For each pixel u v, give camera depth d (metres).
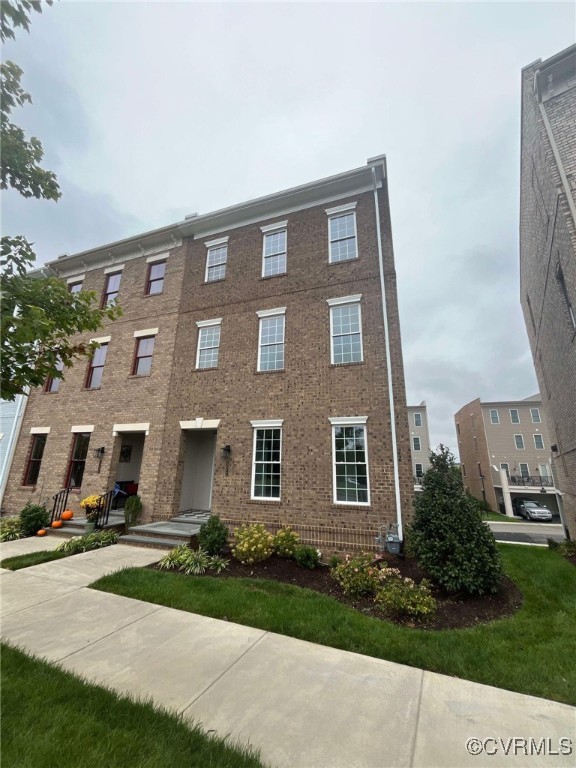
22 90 3.84
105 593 5.64
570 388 9.81
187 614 4.92
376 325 9.60
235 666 3.62
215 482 10.07
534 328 14.41
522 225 12.26
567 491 13.23
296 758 2.41
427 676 3.52
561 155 7.16
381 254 9.98
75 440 12.73
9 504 12.80
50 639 4.12
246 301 11.55
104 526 10.09
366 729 2.72
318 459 9.08
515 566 7.73
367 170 10.77
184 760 2.33
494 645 4.13
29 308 3.67
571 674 3.51
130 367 12.69
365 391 9.15
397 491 8.16
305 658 3.82
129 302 13.73
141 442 13.55
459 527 5.88
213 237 13.09
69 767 2.21
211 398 10.99
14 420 13.86
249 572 6.89
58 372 4.20
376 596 5.44
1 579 6.32
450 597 5.53
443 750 2.51
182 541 8.63
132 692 3.12
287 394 9.95
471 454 41.41
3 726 2.56
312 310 10.47
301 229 11.52
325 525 8.52
